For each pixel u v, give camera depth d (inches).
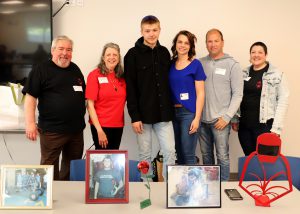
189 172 66.9
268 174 89.9
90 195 68.1
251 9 150.8
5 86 138.9
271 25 151.9
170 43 150.3
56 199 70.2
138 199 70.4
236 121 136.3
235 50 152.6
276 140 68.8
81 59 150.2
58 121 111.3
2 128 138.9
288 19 151.9
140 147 123.0
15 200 64.9
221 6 150.2
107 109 120.6
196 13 149.8
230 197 70.7
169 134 121.0
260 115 127.9
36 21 139.6
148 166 69.7
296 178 88.1
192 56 121.5
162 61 119.0
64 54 108.3
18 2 138.6
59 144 113.0
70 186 78.4
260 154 70.0
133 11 148.6
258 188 76.5
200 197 66.2
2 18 139.2
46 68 109.2
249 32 151.9
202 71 121.3
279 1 151.0
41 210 64.6
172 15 149.4
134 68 118.1
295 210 64.9
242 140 135.8
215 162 146.9
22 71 141.6
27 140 153.5
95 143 124.9
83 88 118.2
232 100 124.8
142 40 120.2
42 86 109.6
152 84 117.6
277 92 127.9
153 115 118.1
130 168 89.2
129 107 118.8
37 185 65.6
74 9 147.9
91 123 122.9
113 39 149.7
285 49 153.3
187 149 124.1
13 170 65.7
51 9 139.3
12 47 140.6
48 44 140.4
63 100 110.0
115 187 68.6
